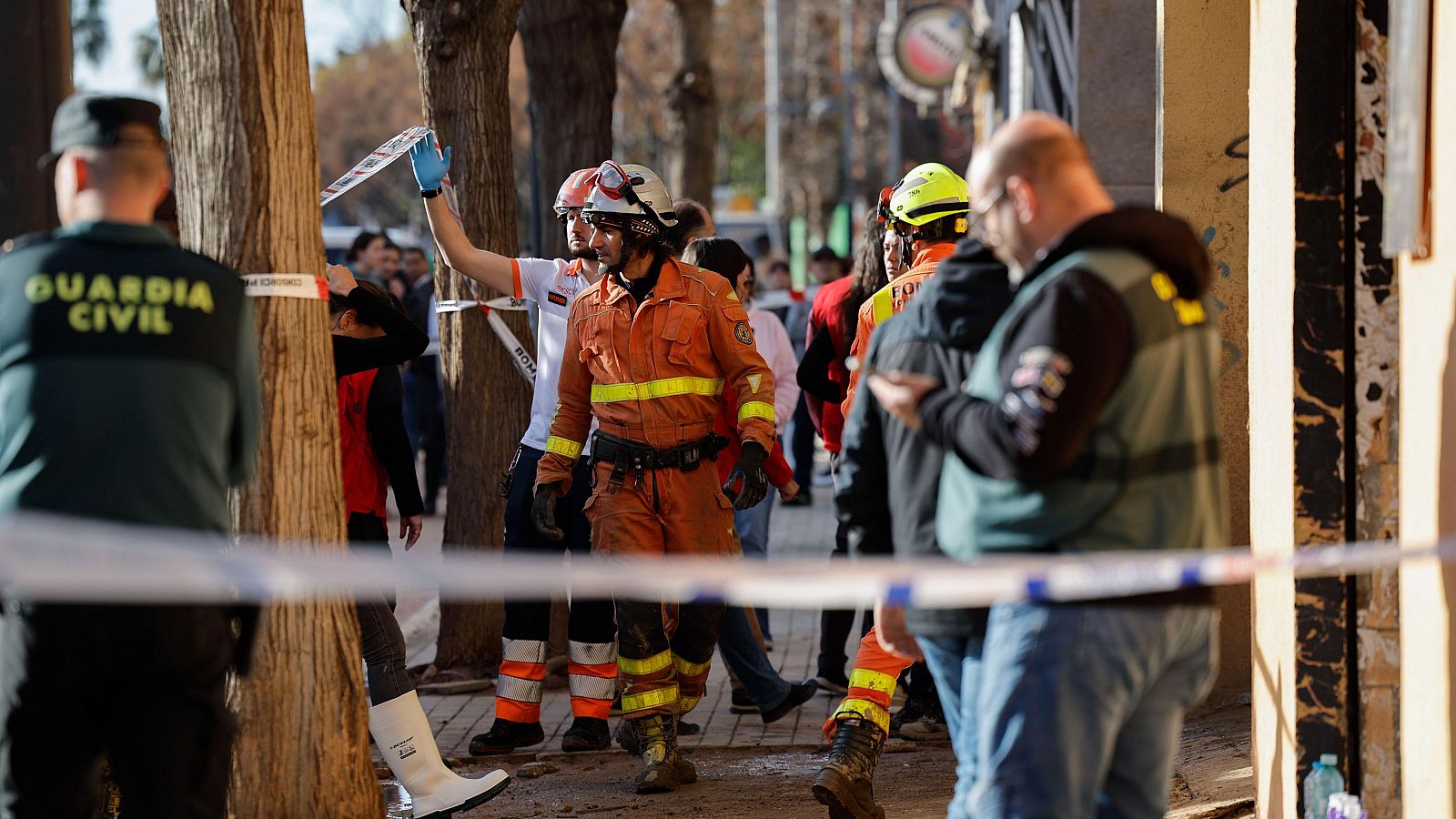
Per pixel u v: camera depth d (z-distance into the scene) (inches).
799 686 436.5
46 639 209.3
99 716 219.9
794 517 945.5
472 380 501.0
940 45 1441.9
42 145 341.1
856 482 259.3
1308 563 199.6
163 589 179.9
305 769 281.9
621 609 369.7
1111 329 195.6
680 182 1064.8
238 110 276.8
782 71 3821.4
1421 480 251.0
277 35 279.1
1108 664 203.3
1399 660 271.4
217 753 222.2
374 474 383.2
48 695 211.5
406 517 388.5
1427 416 247.8
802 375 448.1
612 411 361.7
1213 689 422.6
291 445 279.1
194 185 280.8
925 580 191.8
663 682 373.1
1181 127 413.1
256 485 276.8
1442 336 239.8
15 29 337.7
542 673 410.0
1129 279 200.5
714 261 448.1
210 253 279.0
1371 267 271.0
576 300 372.5
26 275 213.9
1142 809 219.5
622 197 358.3
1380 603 272.5
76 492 208.4
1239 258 412.8
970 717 234.2
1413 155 243.0
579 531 403.2
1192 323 206.7
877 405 256.1
